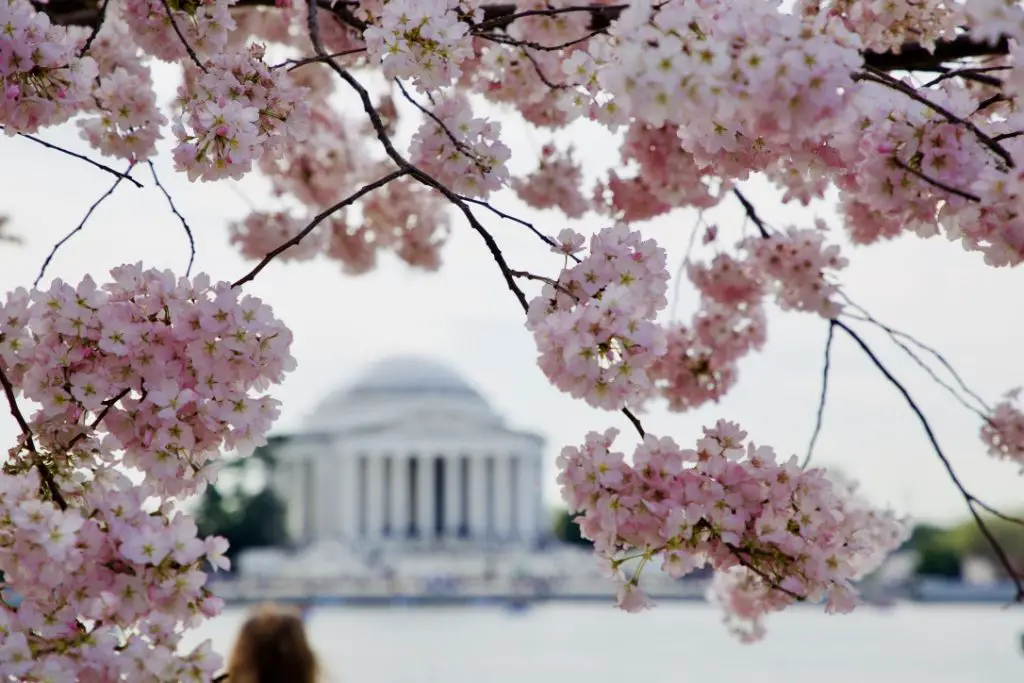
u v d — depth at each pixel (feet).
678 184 29.19
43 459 18.81
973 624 310.45
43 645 16.16
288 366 18.58
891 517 31.58
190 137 20.83
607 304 17.62
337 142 38.27
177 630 16.88
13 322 18.47
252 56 22.86
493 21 22.54
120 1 25.02
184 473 18.74
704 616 335.06
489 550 550.36
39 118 20.94
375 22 23.62
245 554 581.53
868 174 19.48
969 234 19.70
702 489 18.40
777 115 16.16
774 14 16.25
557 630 273.13
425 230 39.47
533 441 581.12
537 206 34.40
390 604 417.90
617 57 16.76
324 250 39.65
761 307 36.40
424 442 570.05
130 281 18.83
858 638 249.14
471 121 24.62
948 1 23.80
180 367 18.62
